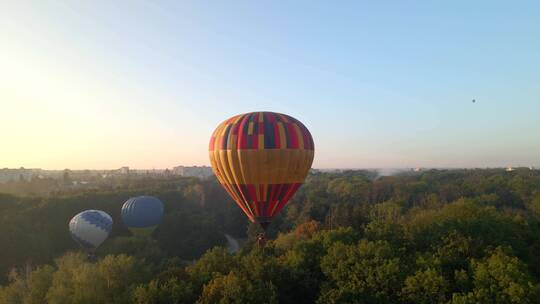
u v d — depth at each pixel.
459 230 33.88
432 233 35.25
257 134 28.23
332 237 35.09
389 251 29.83
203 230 69.19
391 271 26.55
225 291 24.81
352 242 34.62
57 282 30.20
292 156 28.67
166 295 26.11
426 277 25.50
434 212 45.47
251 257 31.11
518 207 80.62
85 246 51.72
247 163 28.33
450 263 29.84
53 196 75.75
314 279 29.64
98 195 75.75
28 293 30.55
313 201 82.56
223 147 29.16
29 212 59.41
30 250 51.22
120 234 69.00
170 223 67.81
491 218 37.47
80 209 67.06
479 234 33.00
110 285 29.39
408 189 101.94
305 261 32.00
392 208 62.47
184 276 30.62
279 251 41.31
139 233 58.88
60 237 59.59
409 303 25.61
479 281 25.53
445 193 94.06
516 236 35.72
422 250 34.25
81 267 31.41
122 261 31.25
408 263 29.36
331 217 63.06
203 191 101.19
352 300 25.41
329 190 112.75
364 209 64.31
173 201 87.12
